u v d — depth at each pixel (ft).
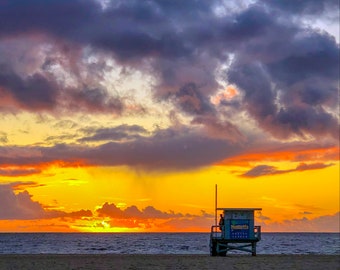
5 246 447.42
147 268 124.16
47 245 479.00
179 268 123.44
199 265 131.64
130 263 139.33
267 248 377.91
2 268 124.77
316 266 127.65
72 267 127.03
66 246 447.01
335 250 343.46
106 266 129.80
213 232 184.55
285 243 536.83
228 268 123.03
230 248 183.21
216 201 185.68
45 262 143.33
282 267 124.98
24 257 170.60
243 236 180.45
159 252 317.22
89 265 132.77
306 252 307.58
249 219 181.68
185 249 371.76
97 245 474.90
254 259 155.33
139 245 474.90
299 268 122.42
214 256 180.14
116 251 337.31
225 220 181.57
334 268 122.62
